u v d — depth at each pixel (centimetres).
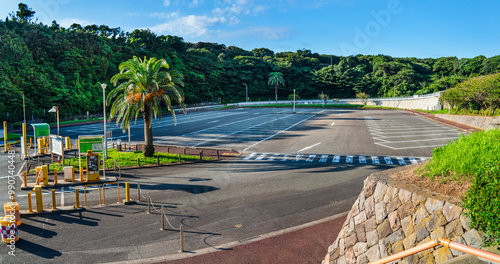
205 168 2392
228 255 1081
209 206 1555
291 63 15575
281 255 1078
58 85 7225
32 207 1522
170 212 1477
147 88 2664
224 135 4238
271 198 1669
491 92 4403
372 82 14150
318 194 1728
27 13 9825
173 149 3225
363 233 827
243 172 2253
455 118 5300
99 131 4628
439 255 610
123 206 1556
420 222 673
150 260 1048
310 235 1225
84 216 1428
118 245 1152
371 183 855
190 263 1033
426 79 14350
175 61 11650
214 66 13512
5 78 6134
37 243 1162
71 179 1980
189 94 11400
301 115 7556
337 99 13512
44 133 3003
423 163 973
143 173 2239
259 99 14612
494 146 784
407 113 7862
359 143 3462
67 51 7931
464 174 752
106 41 10538
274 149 3195
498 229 509
